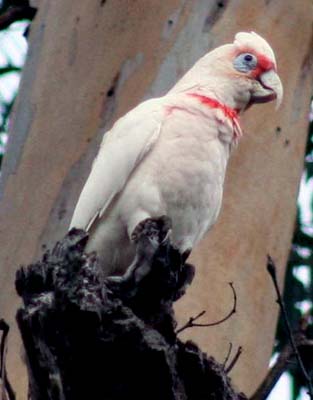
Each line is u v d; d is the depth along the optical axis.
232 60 10.92
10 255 11.45
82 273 8.12
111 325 8.04
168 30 12.20
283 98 12.38
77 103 12.06
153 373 8.15
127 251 10.10
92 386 8.21
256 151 11.95
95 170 10.30
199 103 10.26
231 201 11.62
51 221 11.41
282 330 16.05
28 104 12.52
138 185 9.96
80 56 12.41
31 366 8.25
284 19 12.66
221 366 8.82
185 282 9.12
